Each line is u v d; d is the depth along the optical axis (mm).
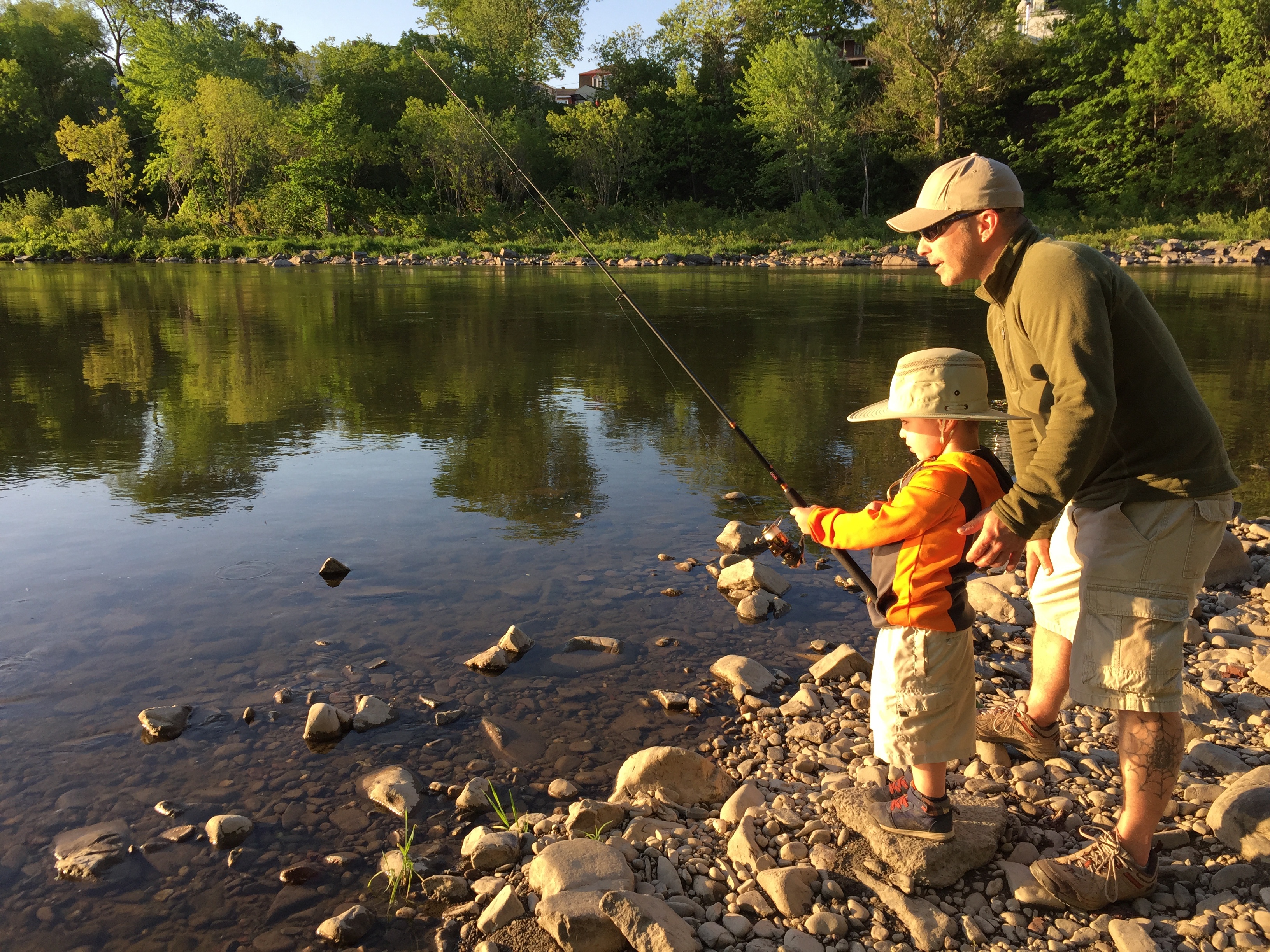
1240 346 10141
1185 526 1911
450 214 46562
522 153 46688
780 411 7098
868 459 5637
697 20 55188
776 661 3148
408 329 12719
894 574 1976
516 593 3604
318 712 2605
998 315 2211
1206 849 2117
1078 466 1811
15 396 7590
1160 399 1914
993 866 2066
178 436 6188
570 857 1979
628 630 3322
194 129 45500
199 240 43406
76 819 2213
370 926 1892
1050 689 2389
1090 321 1837
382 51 54375
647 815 2252
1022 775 2432
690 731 2688
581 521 4469
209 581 3664
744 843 2068
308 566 3838
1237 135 35938
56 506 4602
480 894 1971
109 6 65125
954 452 1969
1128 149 39500
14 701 2734
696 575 3840
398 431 6414
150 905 1949
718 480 5184
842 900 1960
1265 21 35094
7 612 3338
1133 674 1934
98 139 44719
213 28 54656
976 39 41344
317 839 2174
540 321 13867
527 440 6156
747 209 48312
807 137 43344
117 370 8938
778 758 2555
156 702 2744
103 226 42156
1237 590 3760
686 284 23031
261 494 4863
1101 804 2303
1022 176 44688
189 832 2176
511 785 2410
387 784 2328
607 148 46438
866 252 35750
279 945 1844
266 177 47438
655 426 6609
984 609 3562
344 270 31375
